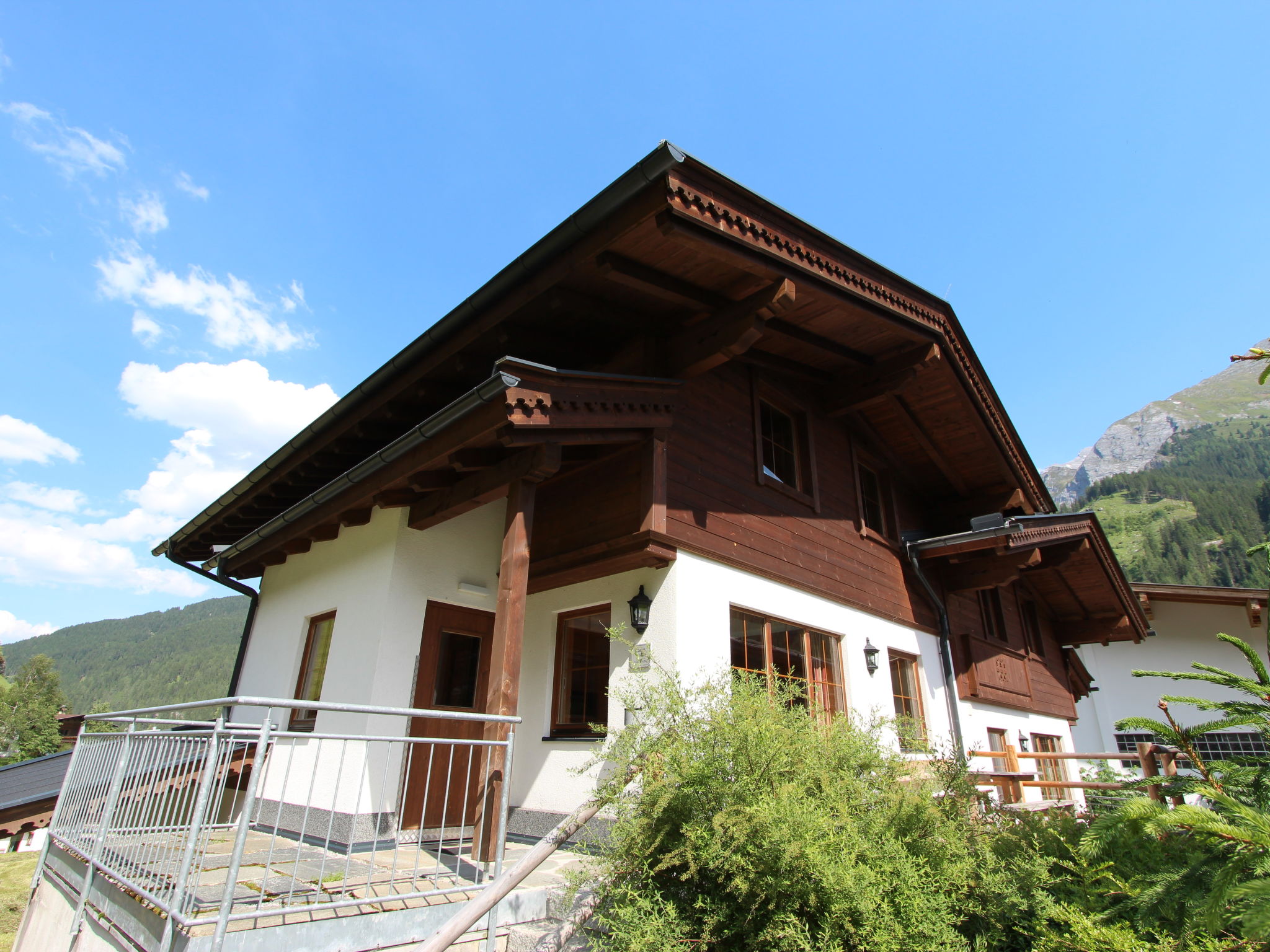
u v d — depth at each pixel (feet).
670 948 10.14
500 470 16.51
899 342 23.95
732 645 19.19
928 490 34.19
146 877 11.11
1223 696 51.98
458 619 20.79
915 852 12.73
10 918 24.89
